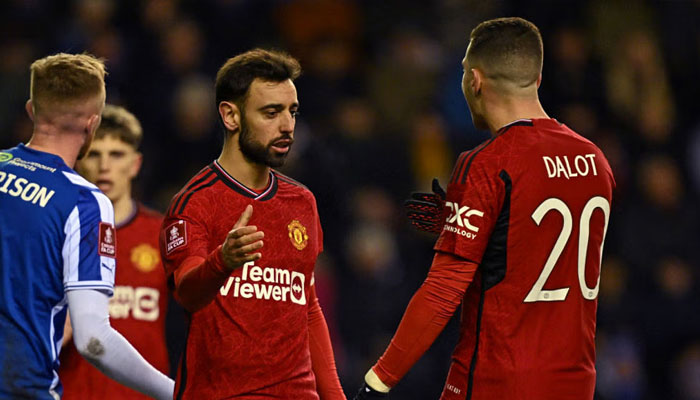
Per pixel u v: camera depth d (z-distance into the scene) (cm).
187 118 3356
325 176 3192
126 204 1941
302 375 1482
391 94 3897
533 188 1423
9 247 1407
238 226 1285
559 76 3775
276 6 3953
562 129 1480
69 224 1406
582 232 1455
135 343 1888
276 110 1452
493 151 1437
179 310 2375
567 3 3928
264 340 1441
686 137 3978
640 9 4091
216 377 1427
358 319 3080
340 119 3531
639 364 3294
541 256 1427
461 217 1430
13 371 1388
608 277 3350
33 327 1399
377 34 4069
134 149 1956
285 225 1480
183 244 1405
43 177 1428
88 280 1402
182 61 3509
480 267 1448
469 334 1454
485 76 1488
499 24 1495
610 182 1505
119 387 1830
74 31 3547
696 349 3359
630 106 3947
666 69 4094
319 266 3086
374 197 3334
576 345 1442
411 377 3017
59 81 1450
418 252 3328
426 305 1441
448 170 3750
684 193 3762
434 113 3891
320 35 4006
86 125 1476
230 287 1430
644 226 3466
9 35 3556
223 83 1469
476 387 1432
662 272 3412
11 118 3359
